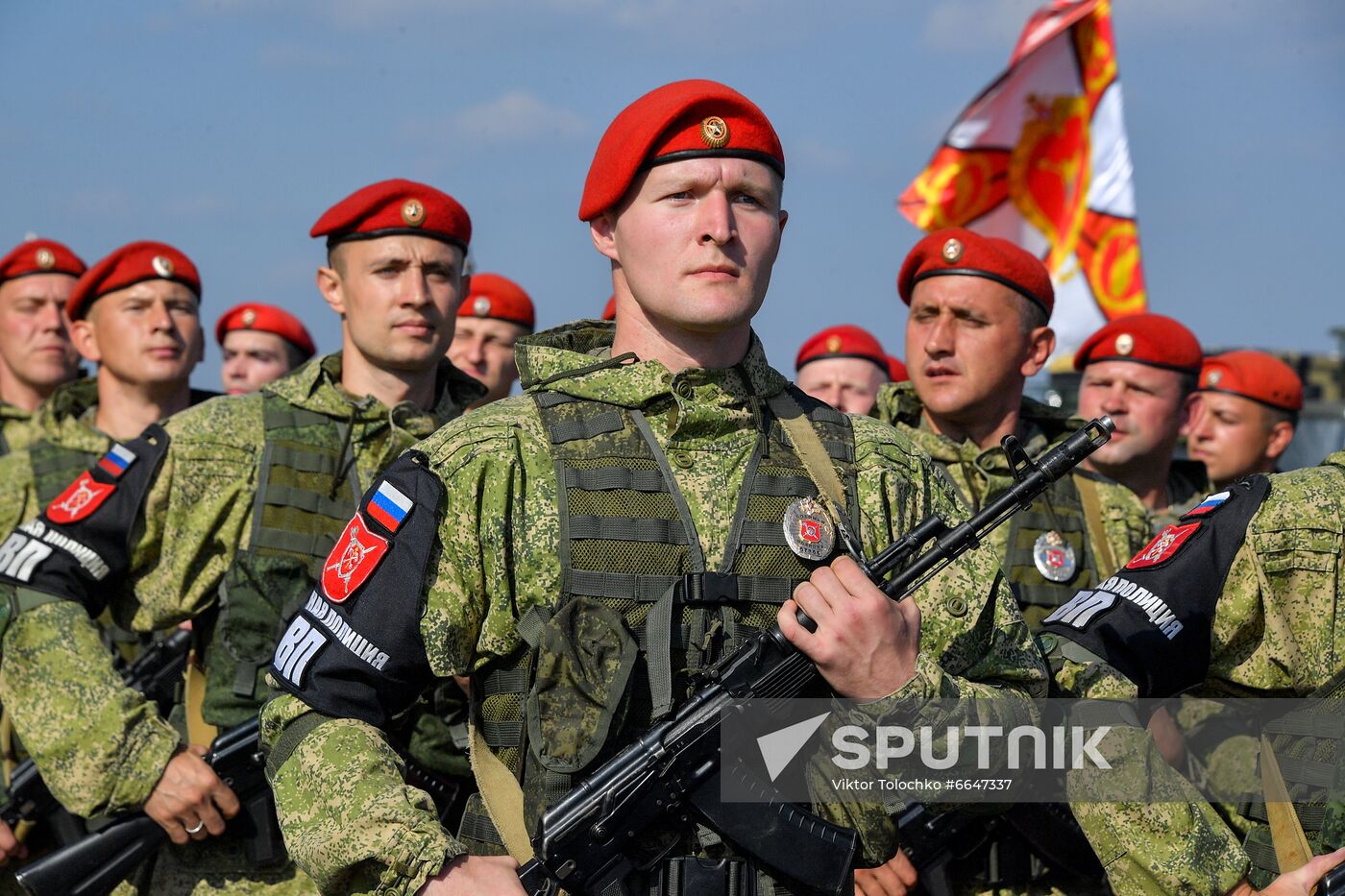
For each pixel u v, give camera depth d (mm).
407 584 3164
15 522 6258
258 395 5230
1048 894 4719
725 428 3281
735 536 3211
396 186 5438
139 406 6863
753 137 3242
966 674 3324
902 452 3473
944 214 9023
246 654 4883
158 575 4961
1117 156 8875
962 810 3668
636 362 3340
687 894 3070
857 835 3176
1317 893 3541
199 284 6980
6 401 8289
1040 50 8992
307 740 3156
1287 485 4055
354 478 5137
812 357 9305
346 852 3027
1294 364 12672
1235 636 3994
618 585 3154
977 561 3398
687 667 3150
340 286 5504
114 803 4652
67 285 8367
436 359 5492
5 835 5371
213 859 4812
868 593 3072
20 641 4719
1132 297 8812
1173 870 3605
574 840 3059
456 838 3236
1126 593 3980
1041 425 5816
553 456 3229
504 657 3227
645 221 3242
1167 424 6953
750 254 3246
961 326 5535
